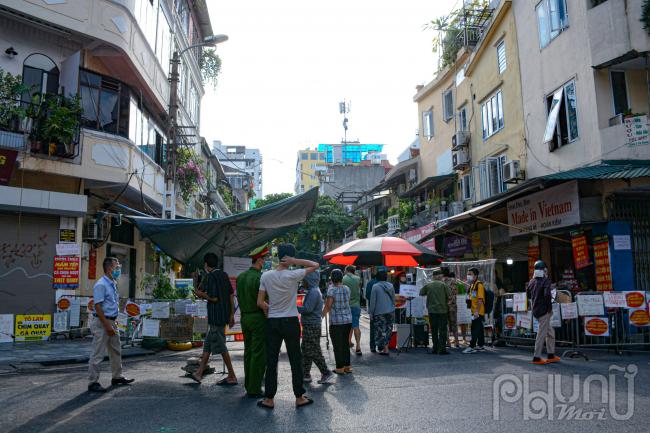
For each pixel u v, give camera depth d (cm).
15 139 1292
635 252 1230
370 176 5534
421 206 2648
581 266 1296
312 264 636
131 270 1917
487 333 1336
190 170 2111
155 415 571
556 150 1501
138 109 1681
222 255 1158
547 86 1559
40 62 1406
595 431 488
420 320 1277
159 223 1019
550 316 914
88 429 517
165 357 1073
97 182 1486
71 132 1333
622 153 1278
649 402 596
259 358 661
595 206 1261
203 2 2716
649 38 1245
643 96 1336
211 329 760
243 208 5544
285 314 617
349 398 654
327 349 1173
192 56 2741
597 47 1330
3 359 960
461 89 2280
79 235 1414
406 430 499
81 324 1343
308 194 1073
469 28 2228
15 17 1339
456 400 625
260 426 523
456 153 2217
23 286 1314
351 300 1121
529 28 1664
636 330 1070
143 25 1686
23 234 1327
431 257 1293
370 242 1205
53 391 702
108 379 802
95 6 1444
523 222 1523
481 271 1388
